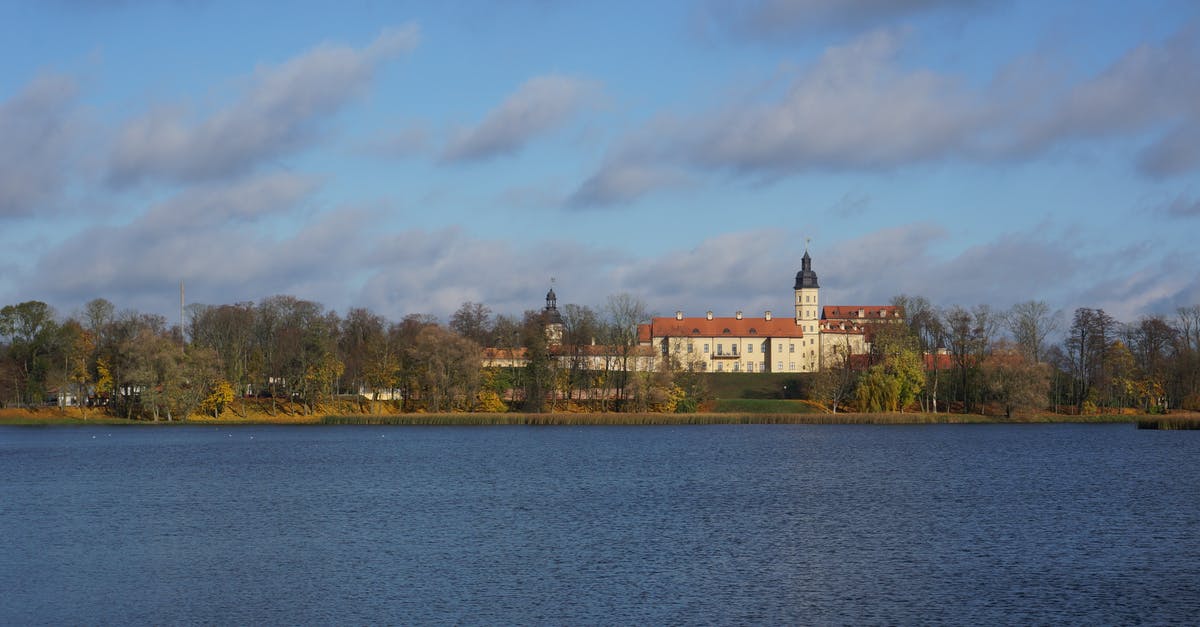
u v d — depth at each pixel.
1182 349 195.50
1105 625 45.00
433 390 187.62
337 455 126.06
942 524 69.69
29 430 174.75
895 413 191.50
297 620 45.56
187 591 50.62
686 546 61.44
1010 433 165.38
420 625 44.66
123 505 79.81
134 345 180.00
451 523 70.06
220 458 122.25
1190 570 55.16
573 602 48.34
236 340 197.12
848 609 47.28
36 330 193.00
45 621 45.62
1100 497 83.44
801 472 103.31
